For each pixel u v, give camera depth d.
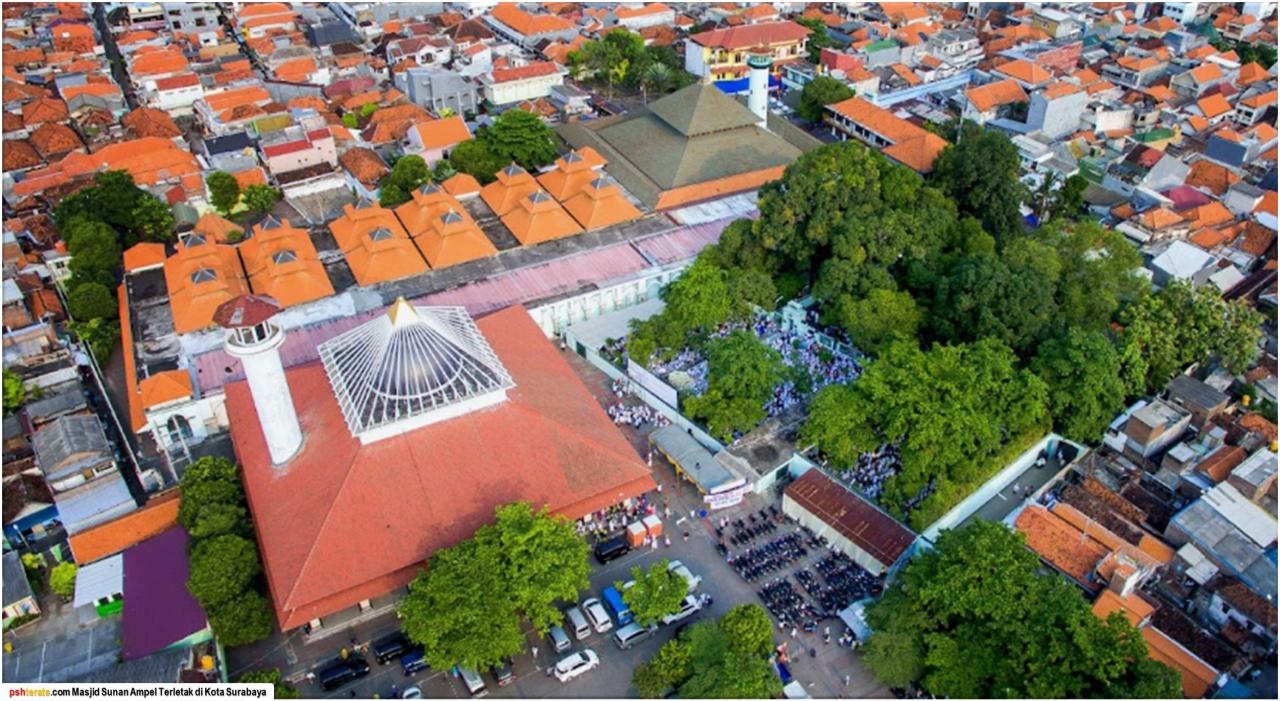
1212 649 75.50
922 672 73.62
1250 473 88.06
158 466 96.62
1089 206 140.25
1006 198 125.12
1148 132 156.38
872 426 95.00
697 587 83.81
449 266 121.88
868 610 77.38
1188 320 103.31
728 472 93.12
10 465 95.56
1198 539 82.81
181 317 110.62
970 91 169.75
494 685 76.06
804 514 89.44
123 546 86.94
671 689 74.12
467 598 72.12
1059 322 101.19
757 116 150.00
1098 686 66.06
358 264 120.56
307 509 81.06
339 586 76.69
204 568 76.88
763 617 75.44
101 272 124.62
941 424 87.31
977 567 72.06
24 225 138.88
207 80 188.50
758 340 102.56
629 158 146.75
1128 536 85.38
